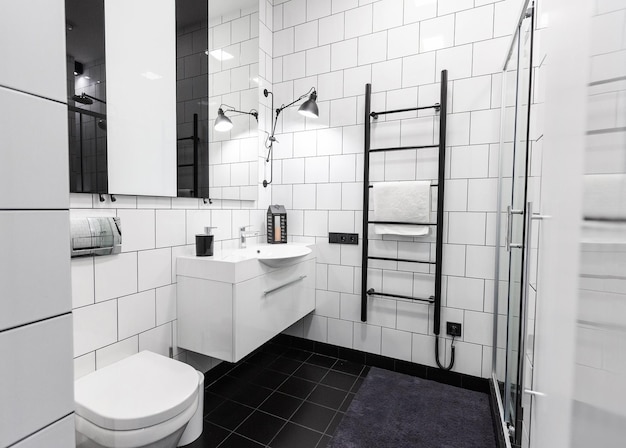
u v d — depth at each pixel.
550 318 0.67
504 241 1.66
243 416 1.63
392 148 2.01
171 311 1.66
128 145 1.41
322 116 2.25
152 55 1.50
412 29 1.97
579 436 0.47
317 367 2.13
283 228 2.29
